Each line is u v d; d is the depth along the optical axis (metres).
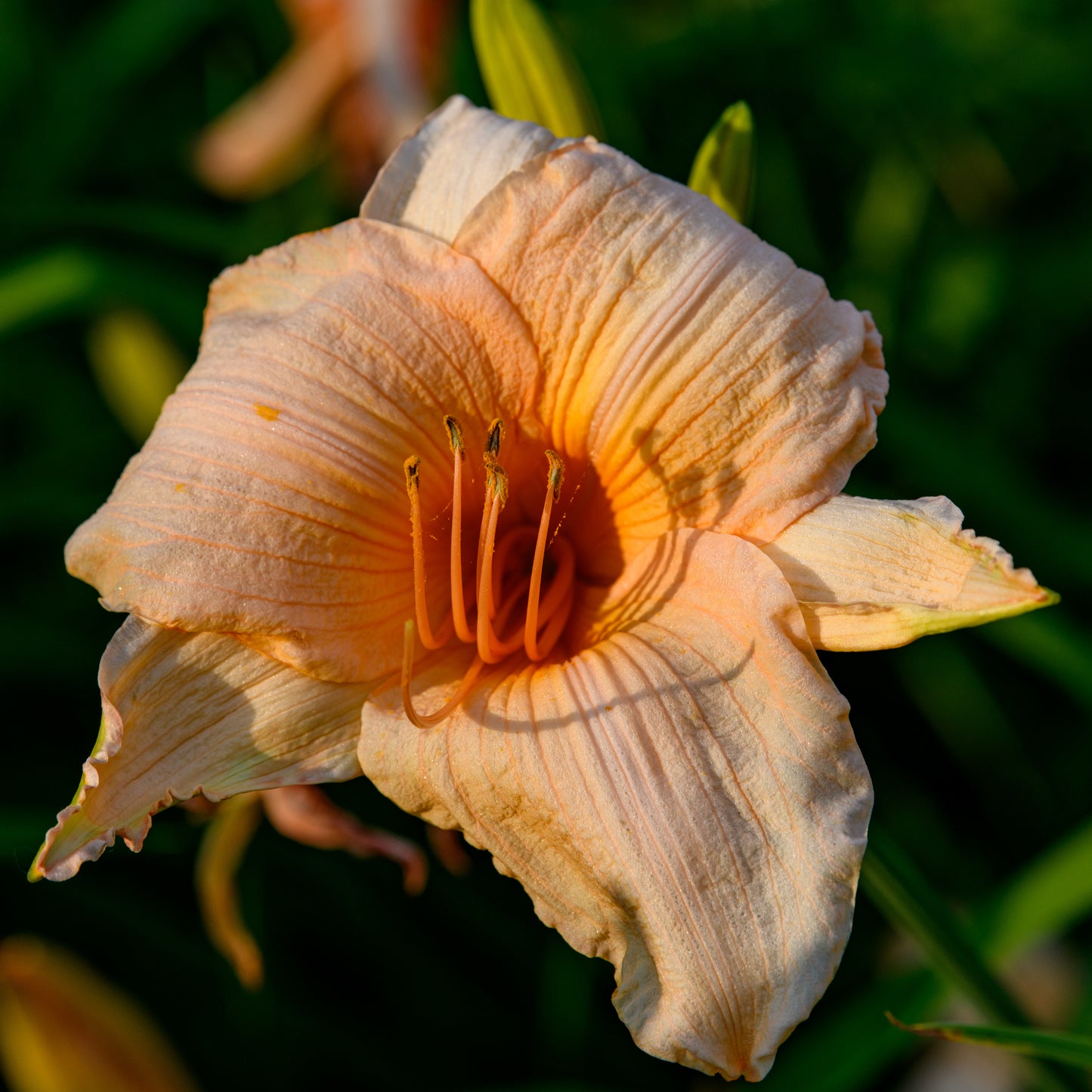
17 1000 0.48
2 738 0.60
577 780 0.42
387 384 0.43
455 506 0.43
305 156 0.65
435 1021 0.58
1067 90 0.65
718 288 0.43
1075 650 0.55
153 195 0.72
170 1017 0.57
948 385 0.66
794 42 0.67
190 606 0.42
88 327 0.68
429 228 0.44
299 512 0.43
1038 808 0.61
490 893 0.59
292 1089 0.56
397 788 0.43
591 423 0.44
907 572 0.42
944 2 0.66
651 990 0.42
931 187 0.68
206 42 0.75
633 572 0.44
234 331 0.43
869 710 0.63
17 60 0.70
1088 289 0.65
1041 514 0.58
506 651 0.44
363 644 0.43
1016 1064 0.52
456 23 0.61
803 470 0.43
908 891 0.45
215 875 0.49
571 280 0.43
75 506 0.60
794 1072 0.52
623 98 0.66
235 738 0.43
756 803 0.42
